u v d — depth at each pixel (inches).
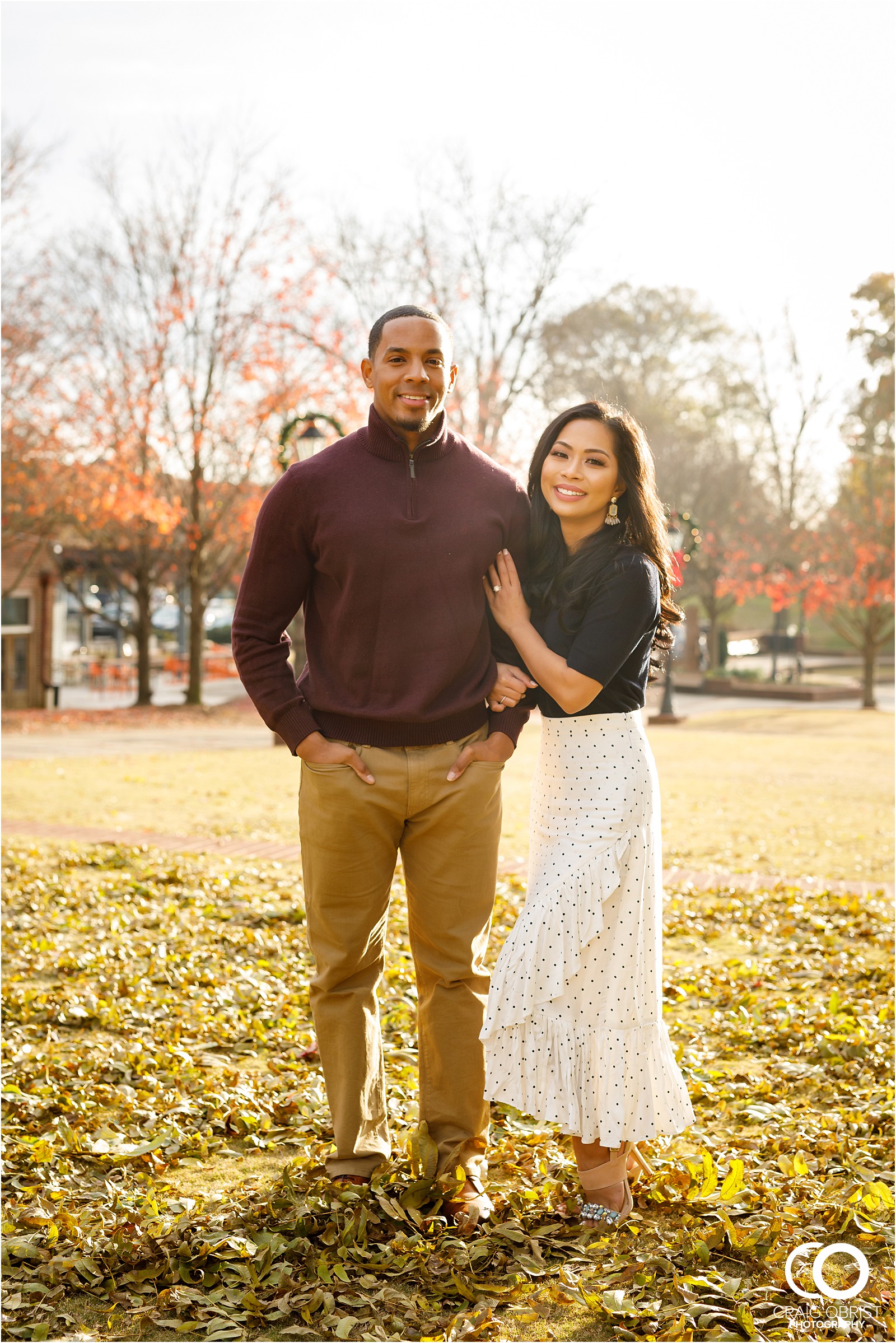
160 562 1090.7
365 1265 100.3
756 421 1596.9
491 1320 93.0
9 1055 154.0
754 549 1429.6
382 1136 117.1
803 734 785.6
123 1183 117.3
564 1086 106.3
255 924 233.5
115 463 930.1
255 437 991.6
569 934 107.0
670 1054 111.3
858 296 1333.7
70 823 371.6
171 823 374.3
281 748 654.5
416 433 106.8
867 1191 111.3
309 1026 170.2
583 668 105.6
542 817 113.4
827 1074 149.3
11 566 1019.9
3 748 650.8
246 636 111.1
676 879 287.0
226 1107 136.0
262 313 980.6
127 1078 147.5
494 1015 107.0
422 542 106.5
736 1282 95.8
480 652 113.3
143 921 233.0
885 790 478.6
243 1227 106.6
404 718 109.1
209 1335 90.6
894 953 215.6
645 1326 92.2
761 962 208.5
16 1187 114.9
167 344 975.0
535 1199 112.6
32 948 211.2
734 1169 111.0
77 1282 98.3
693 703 1206.3
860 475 1243.2
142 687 1085.8
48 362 919.0
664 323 1610.5
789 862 319.3
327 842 111.4
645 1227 107.9
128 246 968.3
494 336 1045.2
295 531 108.2
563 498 110.7
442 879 113.4
